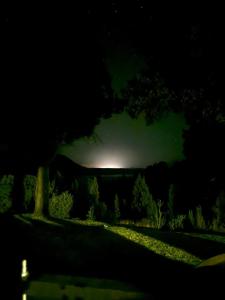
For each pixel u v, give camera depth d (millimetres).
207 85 8203
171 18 8125
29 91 10352
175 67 8484
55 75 10711
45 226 11695
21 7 10109
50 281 5754
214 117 8781
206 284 4148
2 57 10109
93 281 5832
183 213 14523
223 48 7547
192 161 11719
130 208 15312
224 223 13250
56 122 11141
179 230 12953
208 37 7613
